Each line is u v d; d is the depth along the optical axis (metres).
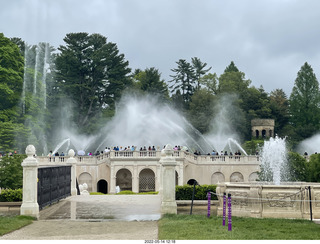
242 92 118.62
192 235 18.20
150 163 66.12
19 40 110.75
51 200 29.70
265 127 109.06
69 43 106.44
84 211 26.75
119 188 66.81
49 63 112.56
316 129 110.19
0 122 76.88
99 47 108.12
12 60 80.81
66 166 34.88
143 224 21.59
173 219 22.69
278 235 18.42
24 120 83.69
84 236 18.45
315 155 46.75
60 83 102.94
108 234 18.89
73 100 102.75
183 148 68.50
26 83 90.06
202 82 125.81
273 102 121.25
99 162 68.38
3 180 38.78
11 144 77.56
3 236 18.62
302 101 112.50
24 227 20.92
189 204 30.73
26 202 23.84
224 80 119.19
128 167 66.31
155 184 65.88
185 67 133.00
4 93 79.94
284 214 23.48
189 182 70.31
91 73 106.44
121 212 26.25
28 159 24.22
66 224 21.69
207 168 68.81
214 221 21.77
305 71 113.62
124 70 108.00
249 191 23.97
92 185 68.38
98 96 108.56
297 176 44.97
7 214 27.14
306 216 23.34
